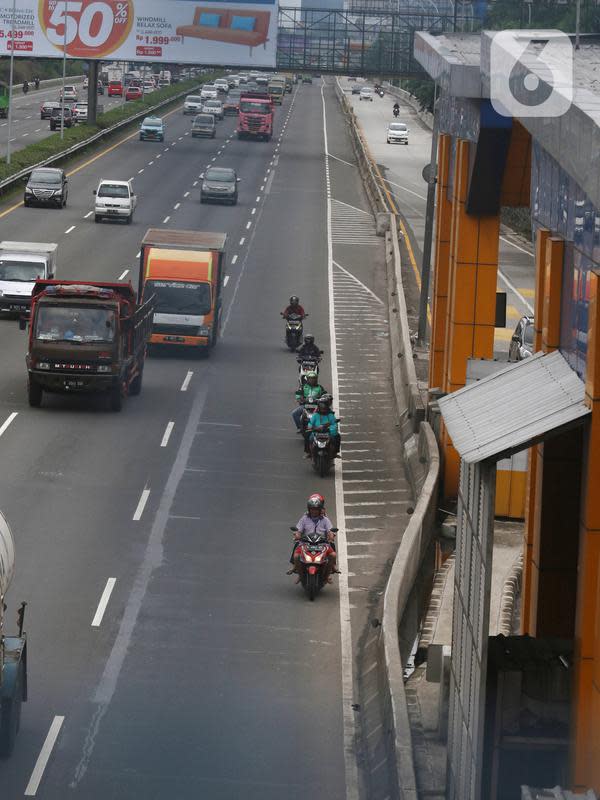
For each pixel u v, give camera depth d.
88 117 175.38
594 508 19.62
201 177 124.50
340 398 61.88
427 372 65.94
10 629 32.97
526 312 86.69
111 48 167.88
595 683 19.11
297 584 37.69
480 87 41.19
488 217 45.75
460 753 22.09
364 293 88.50
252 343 73.94
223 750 27.20
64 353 55.47
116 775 25.80
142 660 31.77
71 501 43.91
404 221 120.19
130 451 50.56
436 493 44.91
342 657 32.69
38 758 26.31
